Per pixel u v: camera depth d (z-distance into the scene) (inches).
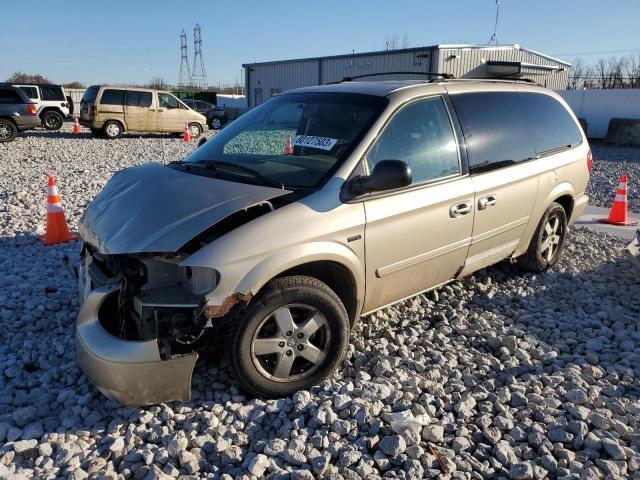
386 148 147.9
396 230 146.2
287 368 130.9
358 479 107.0
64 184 403.2
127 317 122.6
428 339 164.4
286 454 111.8
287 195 133.6
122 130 836.0
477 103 177.9
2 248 243.1
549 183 202.1
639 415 127.8
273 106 175.6
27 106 746.8
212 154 164.9
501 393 134.3
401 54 1130.7
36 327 164.9
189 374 119.0
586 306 192.9
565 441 119.3
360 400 127.4
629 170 589.6
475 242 174.2
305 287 128.0
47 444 114.0
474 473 109.3
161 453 111.7
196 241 124.6
